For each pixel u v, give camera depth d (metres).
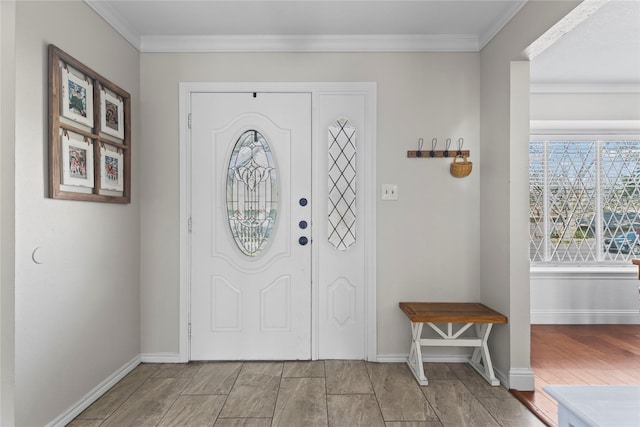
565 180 4.53
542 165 4.53
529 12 2.40
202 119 3.14
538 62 3.50
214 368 3.00
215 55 3.13
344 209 3.15
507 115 2.69
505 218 2.71
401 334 3.13
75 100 2.24
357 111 3.16
